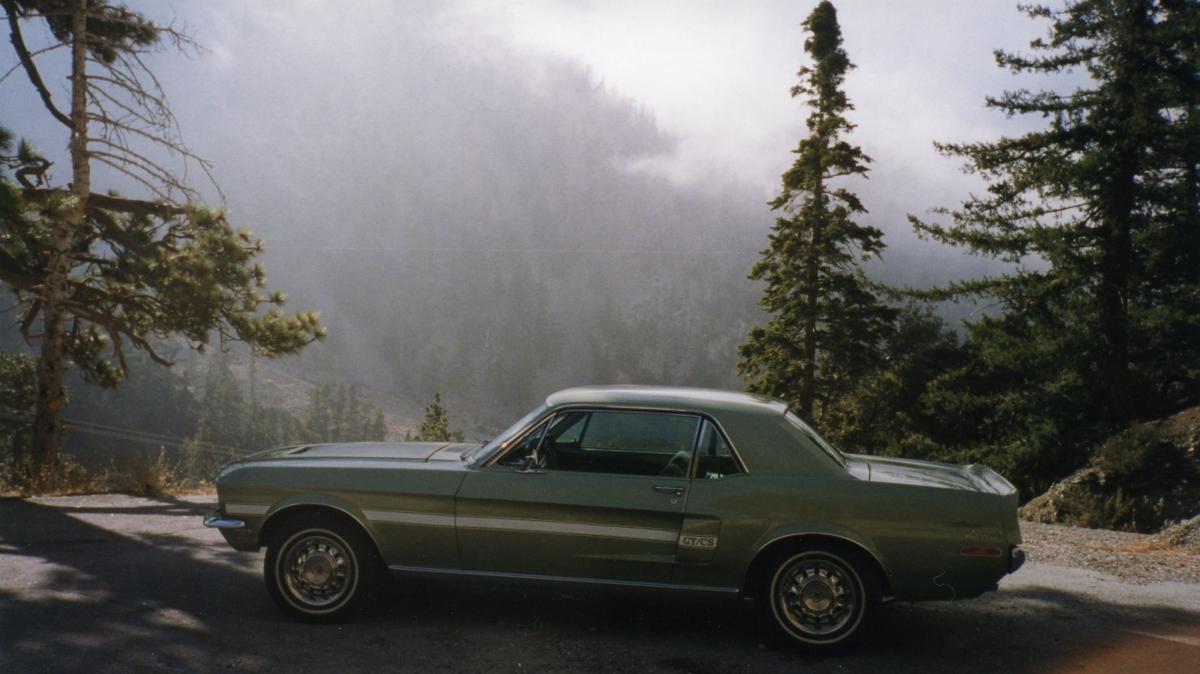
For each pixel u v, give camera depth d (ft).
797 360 104.83
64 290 58.95
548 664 16.20
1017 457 70.49
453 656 16.48
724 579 17.31
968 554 16.70
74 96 55.62
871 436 113.09
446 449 20.61
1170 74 72.90
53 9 55.11
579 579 17.71
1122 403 72.49
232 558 23.94
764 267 107.86
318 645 16.81
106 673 14.90
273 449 21.18
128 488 42.11
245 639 17.01
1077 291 77.77
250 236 63.36
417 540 18.04
